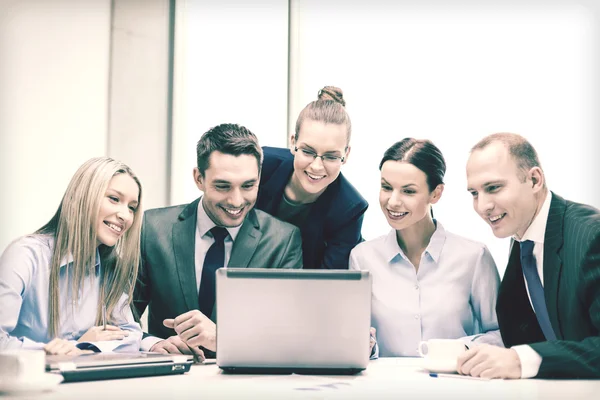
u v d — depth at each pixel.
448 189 3.08
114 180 2.47
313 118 2.86
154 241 2.73
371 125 3.12
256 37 3.17
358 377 1.62
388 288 2.80
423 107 3.13
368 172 3.11
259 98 3.16
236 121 3.15
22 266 2.34
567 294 2.26
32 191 3.14
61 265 2.42
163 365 1.63
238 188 2.72
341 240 2.92
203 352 2.22
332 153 2.87
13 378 1.37
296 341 1.62
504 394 1.40
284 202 2.93
